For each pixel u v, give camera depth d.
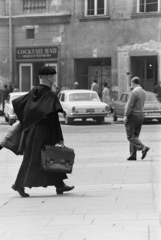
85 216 8.66
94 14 43.91
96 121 34.56
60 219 8.53
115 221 8.12
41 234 7.52
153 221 7.99
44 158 10.30
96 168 14.77
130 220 8.15
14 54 46.38
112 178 12.88
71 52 44.69
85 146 21.42
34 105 10.36
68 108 33.75
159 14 41.59
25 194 10.86
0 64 46.88
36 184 10.45
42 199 10.50
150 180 12.41
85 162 16.25
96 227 7.76
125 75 42.91
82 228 7.75
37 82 45.66
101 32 43.56
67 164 10.45
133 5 42.41
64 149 10.48
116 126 32.03
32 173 10.43
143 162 15.92
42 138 10.36
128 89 42.78
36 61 45.69
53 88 10.77
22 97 10.60
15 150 10.68
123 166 15.07
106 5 43.34
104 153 18.73
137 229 7.46
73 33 44.56
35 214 9.05
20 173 10.61
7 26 46.56
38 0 45.75
